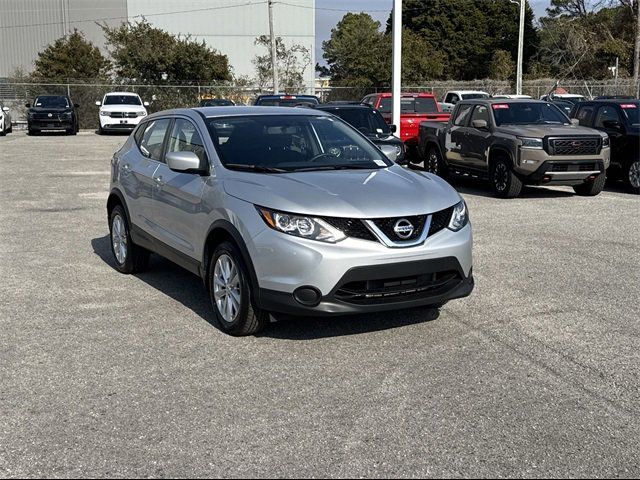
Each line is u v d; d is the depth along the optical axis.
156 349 5.55
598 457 3.92
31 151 24.44
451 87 46.88
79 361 5.31
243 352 5.46
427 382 4.89
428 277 5.52
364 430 4.22
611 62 54.12
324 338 5.75
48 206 12.60
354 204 5.34
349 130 7.09
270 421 4.34
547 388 4.80
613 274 7.80
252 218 5.45
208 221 5.97
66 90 42.03
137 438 4.14
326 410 4.48
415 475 3.73
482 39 73.62
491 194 14.21
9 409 4.52
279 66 50.56
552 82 46.00
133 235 7.54
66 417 4.41
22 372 5.12
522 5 39.22
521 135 13.02
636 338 5.78
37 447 4.05
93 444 4.07
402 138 19.19
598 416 4.40
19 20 56.94
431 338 5.75
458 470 3.78
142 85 43.03
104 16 57.50
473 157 14.44
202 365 5.21
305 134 6.74
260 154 6.34
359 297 5.30
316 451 3.98
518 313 6.41
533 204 12.81
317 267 5.16
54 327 6.09
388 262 5.26
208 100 31.89
